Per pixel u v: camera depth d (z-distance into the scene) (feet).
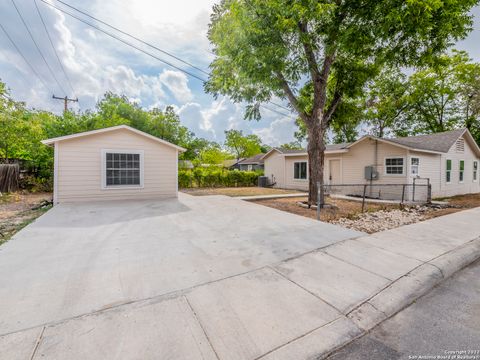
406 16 16.65
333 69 27.48
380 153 37.01
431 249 12.07
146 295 7.36
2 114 33.94
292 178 52.70
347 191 41.93
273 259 10.48
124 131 28.63
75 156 26.35
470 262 11.38
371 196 38.06
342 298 7.50
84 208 22.79
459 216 21.03
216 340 5.53
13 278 8.30
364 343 5.89
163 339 5.49
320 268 9.65
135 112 71.82
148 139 30.07
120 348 5.16
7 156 38.37
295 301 7.27
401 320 6.88
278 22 19.04
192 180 56.03
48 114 53.98
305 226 16.43
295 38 21.79
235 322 6.19
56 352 4.98
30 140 38.04
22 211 22.84
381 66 25.93
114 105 68.23
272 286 8.13
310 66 23.53
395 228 16.37
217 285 8.09
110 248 11.62
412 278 8.91
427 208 26.30
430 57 20.71
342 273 9.23
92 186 27.25
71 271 8.96
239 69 23.70
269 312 6.68
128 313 6.42
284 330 5.98
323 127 26.53
